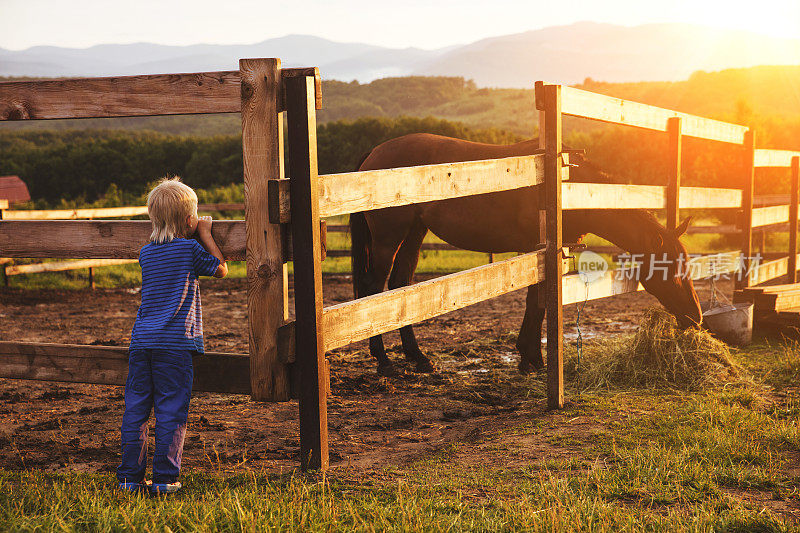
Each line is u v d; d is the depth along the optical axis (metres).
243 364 2.91
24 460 3.56
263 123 2.72
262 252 2.80
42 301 10.65
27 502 2.62
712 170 20.80
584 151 5.39
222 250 2.91
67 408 4.79
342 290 11.53
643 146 29.25
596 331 7.33
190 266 2.81
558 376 4.45
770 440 3.53
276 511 2.47
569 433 3.85
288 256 2.83
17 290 11.51
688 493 2.82
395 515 2.52
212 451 3.69
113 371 3.07
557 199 4.42
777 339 6.56
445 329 7.97
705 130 6.67
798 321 6.41
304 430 3.00
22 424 4.36
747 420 3.87
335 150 46.25
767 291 6.68
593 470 3.11
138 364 2.83
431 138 5.87
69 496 2.71
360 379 5.44
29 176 49.09
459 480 3.07
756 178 18.17
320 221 2.77
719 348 5.28
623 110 5.21
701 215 17.23
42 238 2.99
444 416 4.42
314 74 2.70
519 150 5.28
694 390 4.80
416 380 5.47
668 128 6.01
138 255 2.93
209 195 23.95
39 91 2.95
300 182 2.72
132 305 10.39
